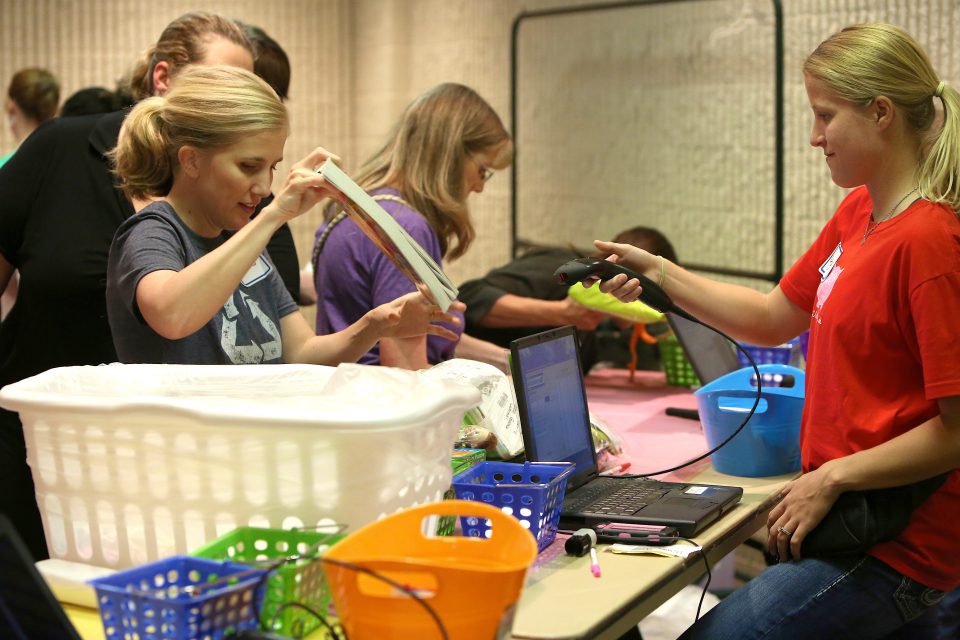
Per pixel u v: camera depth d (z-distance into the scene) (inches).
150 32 206.2
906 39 67.7
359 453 50.3
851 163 68.4
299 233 218.8
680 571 62.4
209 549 49.8
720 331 82.9
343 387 57.0
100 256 82.1
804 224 141.2
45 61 205.0
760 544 105.3
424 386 54.6
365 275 90.4
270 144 66.1
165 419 51.4
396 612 43.2
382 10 213.8
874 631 69.1
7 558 43.6
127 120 67.2
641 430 99.7
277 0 214.2
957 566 68.9
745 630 67.6
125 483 53.9
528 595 56.6
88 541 55.8
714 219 153.5
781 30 138.2
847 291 68.0
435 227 93.7
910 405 66.8
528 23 184.5
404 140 93.7
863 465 66.1
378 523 47.3
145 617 43.4
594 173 174.1
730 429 83.2
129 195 69.5
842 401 69.0
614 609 54.9
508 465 67.1
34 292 82.6
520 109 189.0
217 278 60.7
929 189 66.2
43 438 55.4
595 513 68.5
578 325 115.1
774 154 142.6
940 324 63.4
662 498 72.7
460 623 43.2
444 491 57.8
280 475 51.4
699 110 153.9
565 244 175.3
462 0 199.9
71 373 60.1
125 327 67.2
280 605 46.8
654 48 160.7
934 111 68.3
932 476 65.8
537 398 73.9
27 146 85.4
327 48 219.9
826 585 67.4
